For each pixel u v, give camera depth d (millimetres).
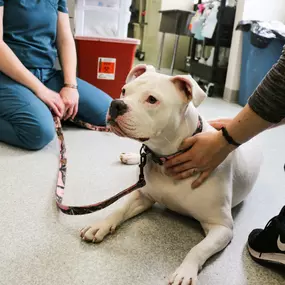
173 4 3926
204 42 2885
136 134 744
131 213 941
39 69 1564
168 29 3512
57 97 1481
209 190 817
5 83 1377
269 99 654
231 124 723
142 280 730
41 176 1147
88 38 1934
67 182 1114
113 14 2062
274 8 2545
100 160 1316
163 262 791
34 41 1518
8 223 880
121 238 860
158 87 759
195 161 787
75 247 812
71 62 1632
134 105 744
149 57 4445
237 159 916
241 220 993
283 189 1203
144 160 899
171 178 854
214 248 783
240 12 2508
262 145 1652
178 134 798
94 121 1723
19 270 726
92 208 878
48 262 757
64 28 1657
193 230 926
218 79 2725
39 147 1363
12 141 1371
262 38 2189
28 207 959
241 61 2523
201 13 3002
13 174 1142
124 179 1170
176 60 4145
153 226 924
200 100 760
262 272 792
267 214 1036
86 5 1996
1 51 1374
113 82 2051
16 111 1322
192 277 705
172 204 889
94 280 718
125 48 1989
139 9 4734
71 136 1562
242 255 840
